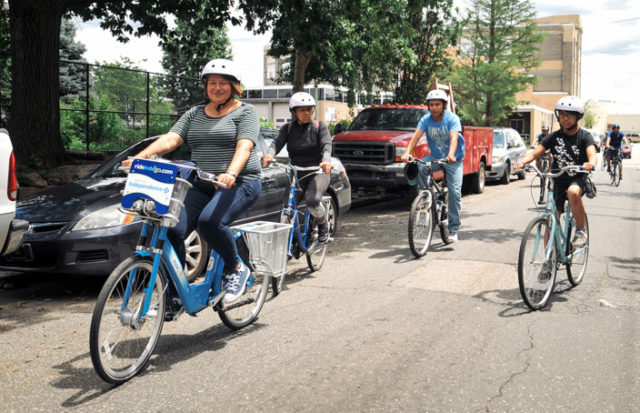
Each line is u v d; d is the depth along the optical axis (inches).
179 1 575.8
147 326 149.6
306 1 441.4
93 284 246.5
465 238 342.3
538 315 195.0
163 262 150.9
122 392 135.6
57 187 250.1
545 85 3489.2
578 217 217.2
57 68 452.4
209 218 159.2
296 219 239.0
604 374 145.2
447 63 1013.2
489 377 143.3
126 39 618.5
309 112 243.8
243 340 172.1
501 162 691.4
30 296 228.7
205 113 167.0
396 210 474.6
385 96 1065.5
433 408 126.5
